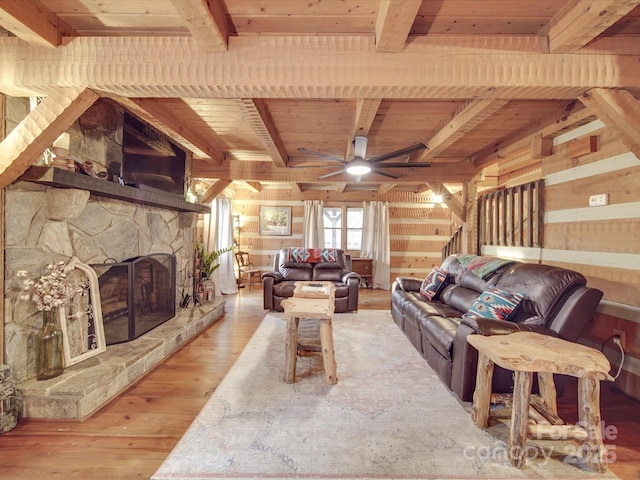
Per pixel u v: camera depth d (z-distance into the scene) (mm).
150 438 1875
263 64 1880
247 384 2539
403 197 7688
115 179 2770
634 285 2453
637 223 2441
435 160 4914
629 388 2465
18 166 1910
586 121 2828
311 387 2496
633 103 1866
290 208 7762
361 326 4203
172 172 3859
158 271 3617
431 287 3957
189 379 2627
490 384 1981
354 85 1880
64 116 1948
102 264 2771
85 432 1928
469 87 1881
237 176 4914
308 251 5633
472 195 5027
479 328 2100
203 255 5117
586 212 2934
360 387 2506
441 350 2559
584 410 1704
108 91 1978
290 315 2529
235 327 4113
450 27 1817
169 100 2836
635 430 2006
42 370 2174
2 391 1912
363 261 7449
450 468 1646
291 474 1591
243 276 7688
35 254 2201
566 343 1896
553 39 1799
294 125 3459
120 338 2934
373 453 1748
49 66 1886
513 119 3270
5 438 1864
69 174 2107
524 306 2516
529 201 3773
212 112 3123
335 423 2020
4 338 2016
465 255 4039
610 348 2639
